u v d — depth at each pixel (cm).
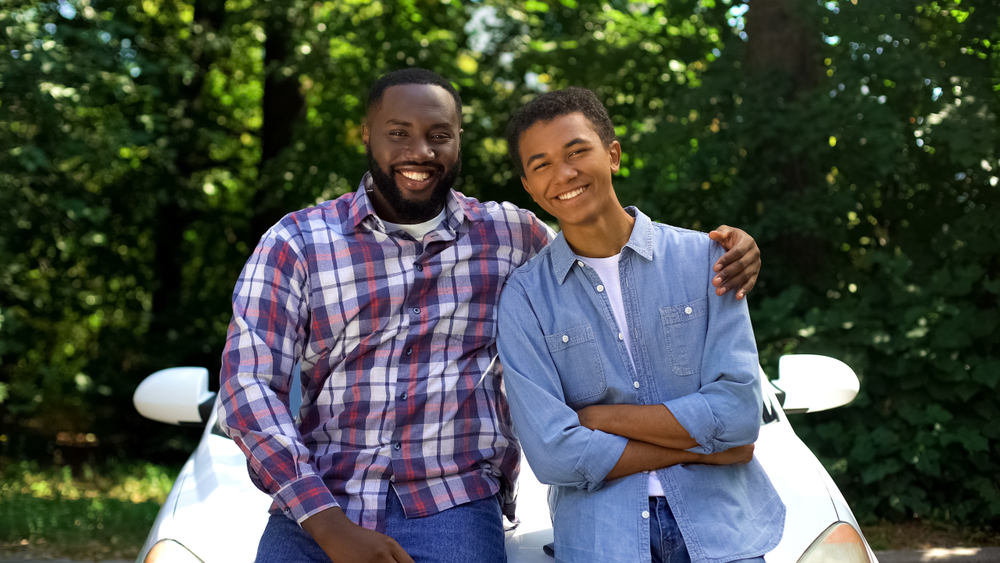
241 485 224
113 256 961
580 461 187
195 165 984
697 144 608
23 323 820
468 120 884
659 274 204
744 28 605
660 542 187
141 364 902
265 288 199
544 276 209
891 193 565
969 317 453
